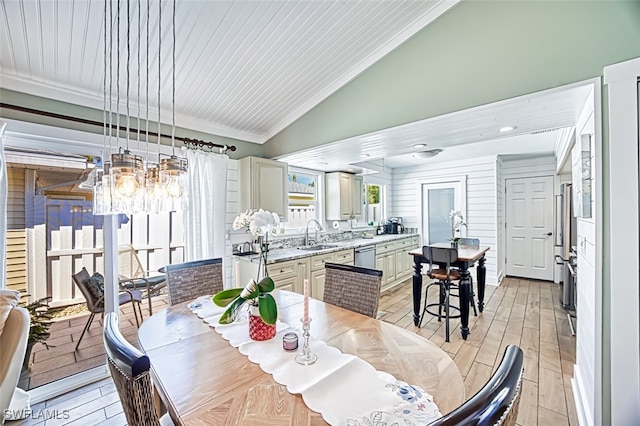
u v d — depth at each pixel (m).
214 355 1.25
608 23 1.53
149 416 0.75
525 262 5.43
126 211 1.48
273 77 2.70
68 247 2.41
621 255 1.46
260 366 1.15
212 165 3.11
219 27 2.05
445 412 0.87
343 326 1.55
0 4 1.61
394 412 0.87
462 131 2.51
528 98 1.79
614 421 1.47
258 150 3.75
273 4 1.96
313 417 0.85
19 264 2.18
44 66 2.06
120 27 1.86
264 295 1.39
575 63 1.63
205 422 0.84
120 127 2.57
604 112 1.54
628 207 1.45
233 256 3.36
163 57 2.19
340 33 2.30
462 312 2.92
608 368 1.50
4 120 1.96
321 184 4.74
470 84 2.02
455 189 5.62
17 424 1.78
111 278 2.44
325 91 2.97
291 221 4.27
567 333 3.00
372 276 1.92
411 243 5.79
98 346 2.50
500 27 1.90
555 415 1.83
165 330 1.51
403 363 1.16
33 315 2.17
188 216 2.93
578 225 2.27
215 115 3.12
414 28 2.30
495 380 0.62
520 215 5.47
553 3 1.70
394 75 2.44
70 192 2.41
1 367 1.17
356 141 2.84
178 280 2.17
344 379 1.05
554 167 5.12
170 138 2.94
